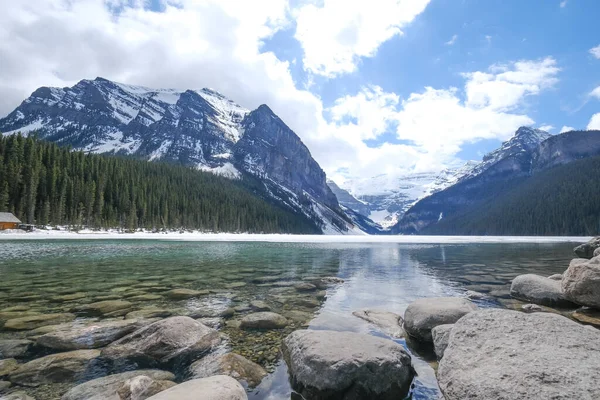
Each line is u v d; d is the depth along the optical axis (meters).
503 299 14.02
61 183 82.94
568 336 5.59
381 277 20.83
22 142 86.06
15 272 20.55
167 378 6.57
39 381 6.34
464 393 4.87
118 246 46.53
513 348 5.47
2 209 72.00
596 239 28.45
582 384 4.27
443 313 9.14
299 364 6.50
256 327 9.85
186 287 16.31
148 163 145.00
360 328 9.96
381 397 6.00
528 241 92.50
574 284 11.58
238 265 26.61
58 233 73.62
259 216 161.50
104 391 5.76
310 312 11.83
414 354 8.16
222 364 7.05
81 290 15.12
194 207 118.81
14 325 9.65
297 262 29.92
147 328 8.34
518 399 4.30
